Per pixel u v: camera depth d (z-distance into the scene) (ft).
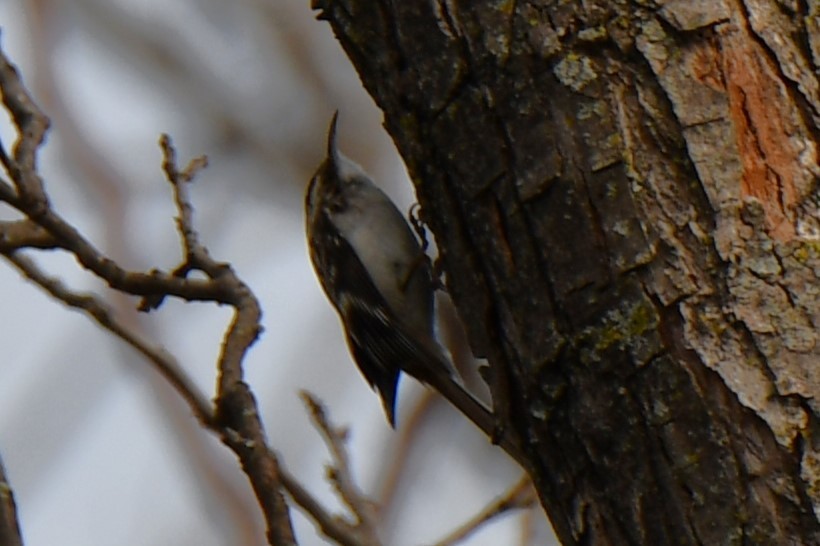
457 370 30.19
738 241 14.16
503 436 16.40
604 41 14.79
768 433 13.80
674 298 14.23
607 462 14.79
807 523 13.58
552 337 15.02
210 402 16.20
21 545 12.39
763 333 13.96
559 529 15.78
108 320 16.52
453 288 16.21
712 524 13.97
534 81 14.97
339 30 16.72
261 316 15.78
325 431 19.88
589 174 14.65
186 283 16.17
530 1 15.12
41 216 16.05
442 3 15.57
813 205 14.17
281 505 13.96
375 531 18.97
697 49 14.58
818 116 14.34
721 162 14.33
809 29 14.53
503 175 15.21
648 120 14.56
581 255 14.71
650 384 14.34
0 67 16.49
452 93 15.53
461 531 21.29
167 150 17.15
